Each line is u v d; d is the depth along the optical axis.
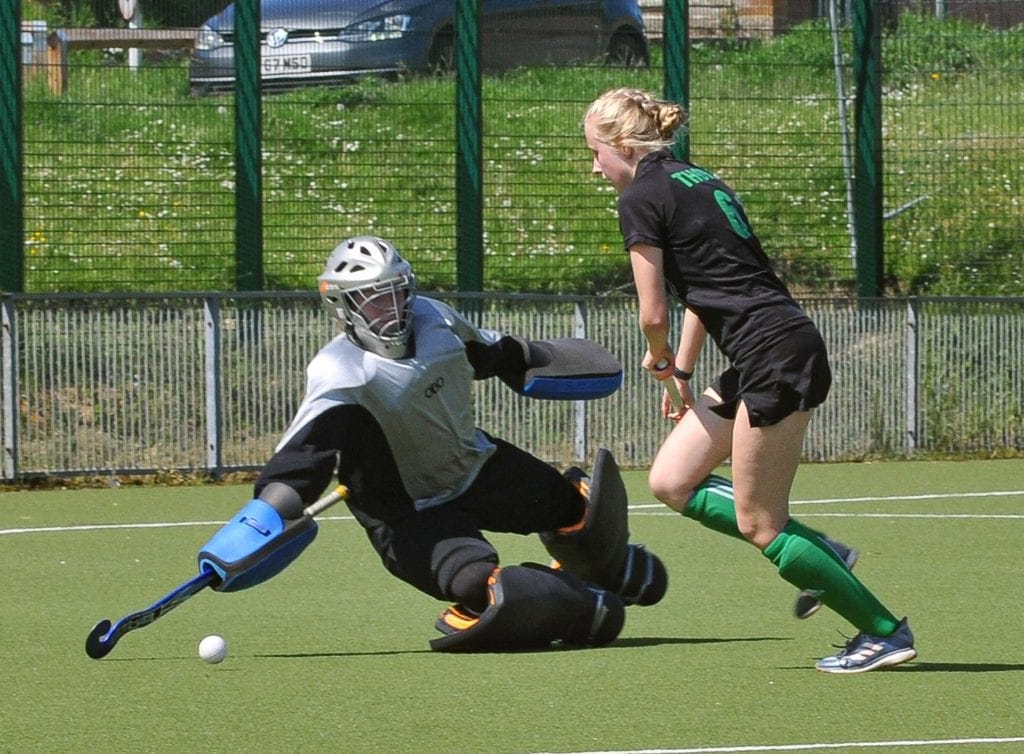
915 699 18.56
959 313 45.81
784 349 18.89
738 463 19.31
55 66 45.06
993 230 49.84
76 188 45.12
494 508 22.59
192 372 40.97
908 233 49.62
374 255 21.09
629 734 17.00
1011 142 49.81
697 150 48.16
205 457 41.19
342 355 21.27
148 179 45.72
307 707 18.38
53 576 28.39
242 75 44.25
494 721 17.62
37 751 16.55
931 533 33.22
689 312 21.00
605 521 22.41
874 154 48.25
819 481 41.50
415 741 16.80
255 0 44.28
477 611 21.97
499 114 48.16
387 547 22.28
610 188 48.81
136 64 45.66
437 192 47.66
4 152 42.41
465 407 22.02
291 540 20.39
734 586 27.06
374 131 47.38
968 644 22.00
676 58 47.09
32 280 44.53
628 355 43.41
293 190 46.72
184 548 31.58
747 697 18.72
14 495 39.06
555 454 42.84
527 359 22.92
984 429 46.19
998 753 16.19
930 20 49.47
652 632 23.08
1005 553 30.61
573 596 21.59
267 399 41.47
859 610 19.83
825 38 49.03
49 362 40.03
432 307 22.00
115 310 40.38
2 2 42.19
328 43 47.22
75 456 40.28
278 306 41.44
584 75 48.59
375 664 20.81
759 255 19.31
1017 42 49.69
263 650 21.88
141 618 19.78
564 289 47.59
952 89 49.59
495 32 47.72
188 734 17.17
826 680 19.61
